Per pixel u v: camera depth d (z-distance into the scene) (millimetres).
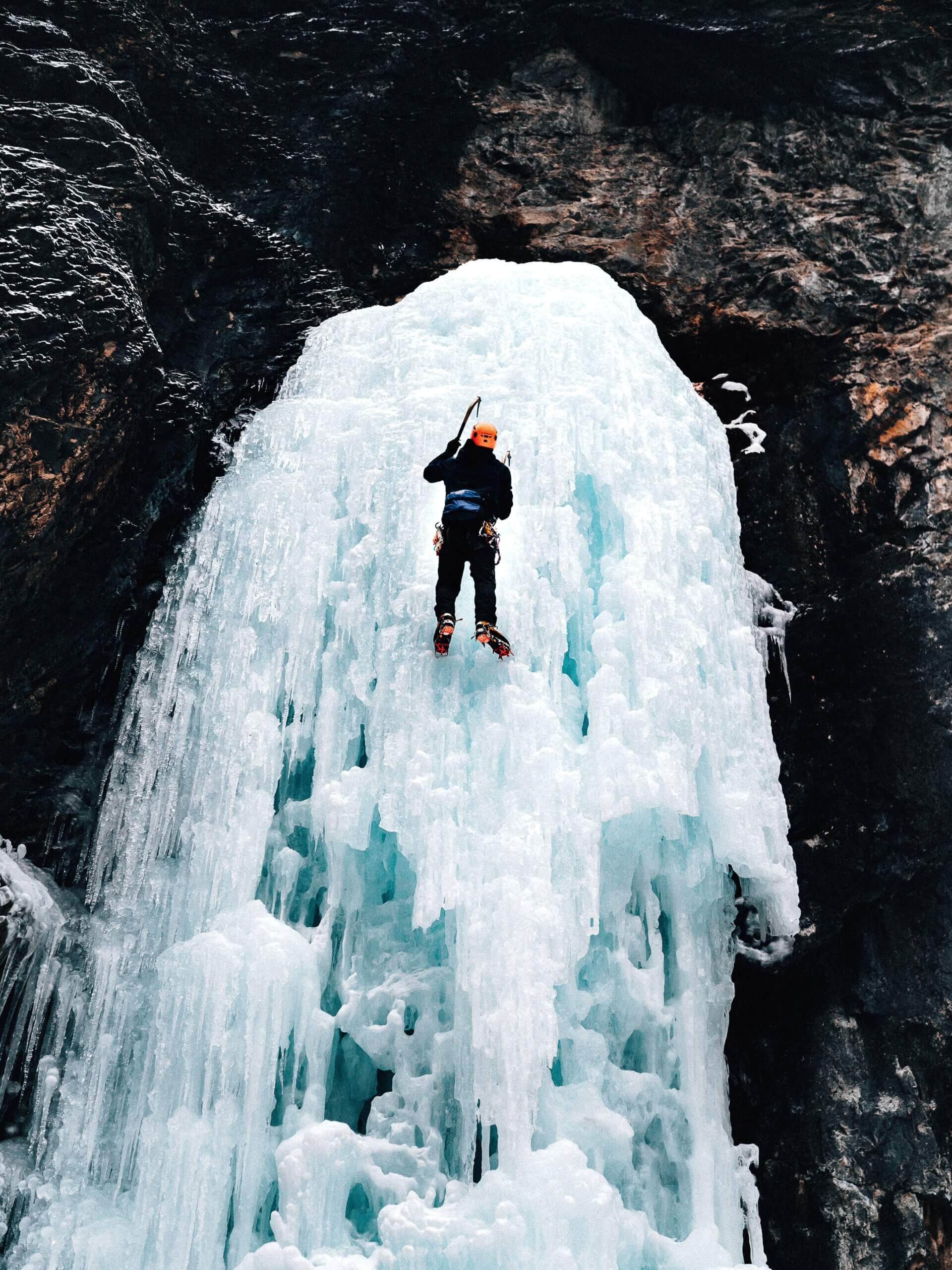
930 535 8312
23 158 7391
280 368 9016
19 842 6961
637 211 10078
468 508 5992
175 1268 5461
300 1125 5988
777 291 9367
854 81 9797
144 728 7066
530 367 7223
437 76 10250
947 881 7719
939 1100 7438
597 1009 6633
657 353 7988
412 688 6316
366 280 9789
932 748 7699
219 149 9578
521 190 10188
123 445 7402
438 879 5902
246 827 6492
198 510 8008
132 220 7953
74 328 6906
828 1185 7273
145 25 9016
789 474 8922
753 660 7305
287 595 7004
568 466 6836
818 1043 7613
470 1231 5375
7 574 6719
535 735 6160
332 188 9812
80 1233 5594
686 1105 6691
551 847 5980
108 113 8367
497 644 5836
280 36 9898
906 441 8695
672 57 10156
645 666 6484
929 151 9617
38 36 8266
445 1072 6109
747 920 7801
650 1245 6070
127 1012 6258
